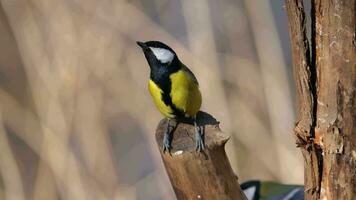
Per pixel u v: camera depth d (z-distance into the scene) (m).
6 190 8.75
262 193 7.10
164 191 9.43
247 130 9.30
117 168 9.17
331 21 3.90
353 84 3.92
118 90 8.99
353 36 3.86
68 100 8.70
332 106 4.01
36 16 8.83
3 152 8.87
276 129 9.10
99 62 8.76
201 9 9.01
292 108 9.19
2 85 10.04
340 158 4.05
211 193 4.68
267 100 9.14
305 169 4.29
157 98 5.36
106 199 8.69
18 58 10.20
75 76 8.66
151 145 9.20
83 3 8.81
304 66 4.08
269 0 10.32
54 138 8.66
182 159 4.62
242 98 9.40
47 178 8.80
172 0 10.20
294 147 9.11
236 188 4.75
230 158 9.19
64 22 8.69
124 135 10.38
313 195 4.25
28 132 9.07
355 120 3.96
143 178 9.88
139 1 9.59
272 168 9.20
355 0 3.82
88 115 8.73
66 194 8.66
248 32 9.76
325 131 4.05
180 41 9.80
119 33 8.91
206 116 5.27
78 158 9.09
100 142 8.80
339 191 4.11
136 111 9.09
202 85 8.88
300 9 4.02
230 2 10.01
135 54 9.07
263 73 9.19
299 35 4.06
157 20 10.05
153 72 5.39
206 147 4.61
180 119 5.31
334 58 3.93
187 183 4.70
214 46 8.96
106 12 8.89
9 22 9.20
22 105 9.89
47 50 8.76
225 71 9.48
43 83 8.73
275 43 9.25
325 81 4.00
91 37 8.74
